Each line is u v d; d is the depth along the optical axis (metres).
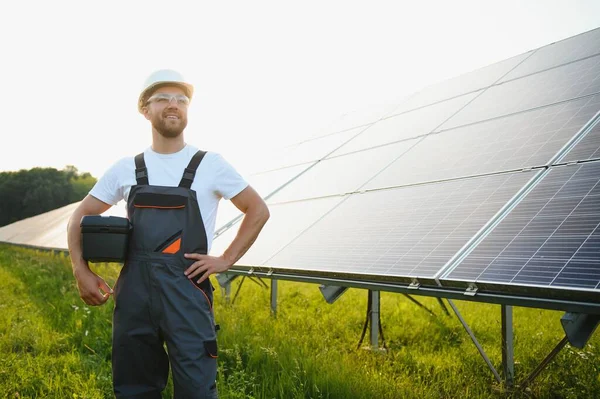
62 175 94.62
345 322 7.27
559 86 6.41
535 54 8.45
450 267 3.83
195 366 2.52
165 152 2.79
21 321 6.85
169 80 2.73
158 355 2.67
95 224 2.60
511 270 3.41
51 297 8.69
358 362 5.11
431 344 6.14
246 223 2.81
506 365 4.44
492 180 5.03
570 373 4.59
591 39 7.35
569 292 2.91
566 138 4.97
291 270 5.43
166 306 2.55
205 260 2.63
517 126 5.97
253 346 5.27
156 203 2.63
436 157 6.53
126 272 2.63
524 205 4.21
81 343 5.80
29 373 4.64
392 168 7.10
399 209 5.58
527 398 4.24
